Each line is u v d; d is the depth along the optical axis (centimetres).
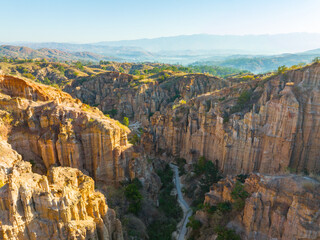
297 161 5822
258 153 6225
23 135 5000
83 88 18662
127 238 3922
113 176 5353
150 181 5953
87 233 2875
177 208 5972
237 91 8094
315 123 5684
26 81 5725
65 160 5059
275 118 5944
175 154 9025
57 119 5175
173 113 9700
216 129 7369
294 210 3347
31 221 2677
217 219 4341
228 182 4781
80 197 2964
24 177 2859
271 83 6756
